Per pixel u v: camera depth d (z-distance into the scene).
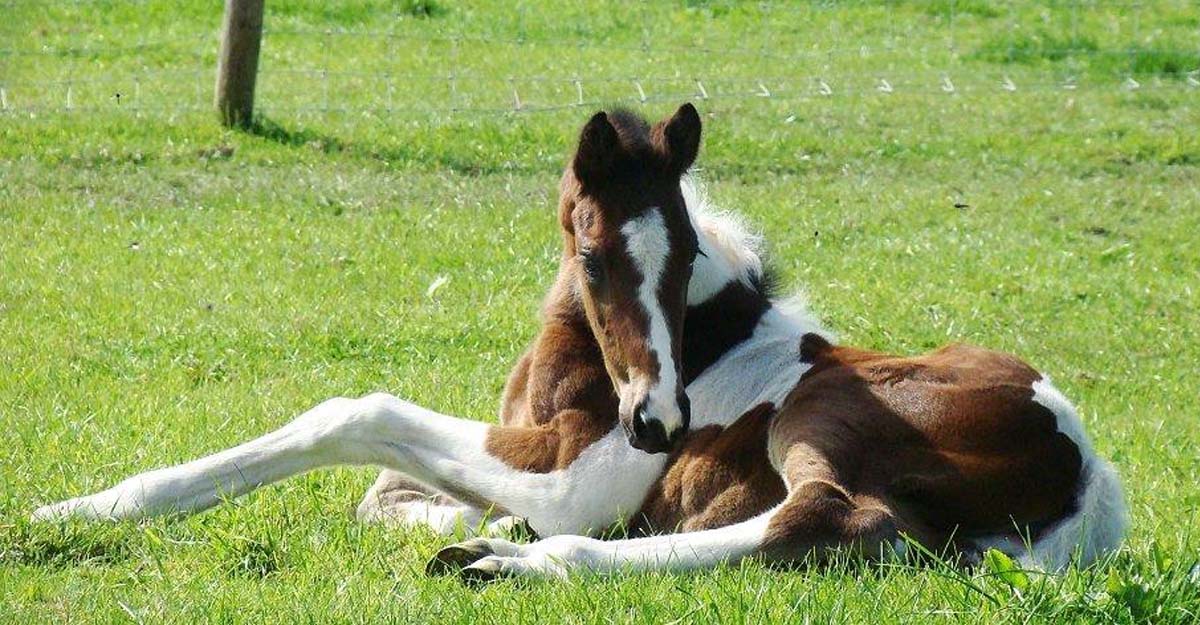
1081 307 15.64
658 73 25.45
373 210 17.89
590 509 8.30
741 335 8.75
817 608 6.55
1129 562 7.46
